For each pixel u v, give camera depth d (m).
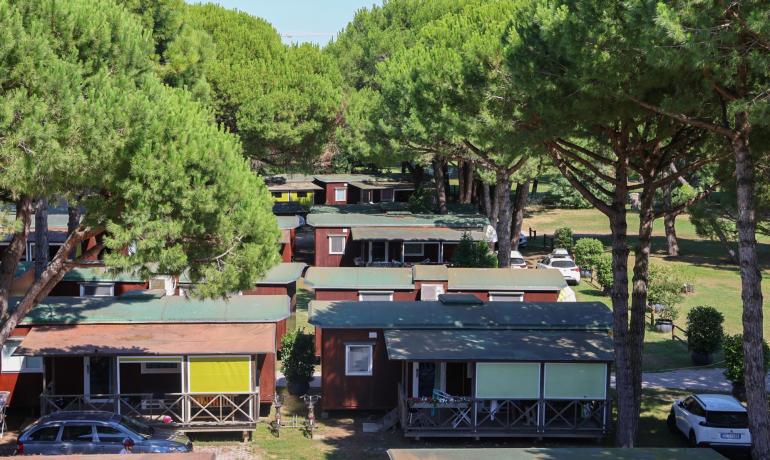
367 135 37.78
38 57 14.53
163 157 16.61
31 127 13.95
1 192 18.56
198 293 18.25
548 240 55.56
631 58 15.33
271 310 24.39
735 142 16.20
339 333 24.25
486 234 43.25
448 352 22.09
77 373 23.05
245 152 44.94
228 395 21.98
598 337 23.58
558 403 22.72
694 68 14.07
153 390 23.66
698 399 21.86
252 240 18.55
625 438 20.78
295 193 65.25
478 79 20.25
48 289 19.06
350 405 24.31
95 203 17.31
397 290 32.09
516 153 19.92
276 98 42.62
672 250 50.16
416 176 58.97
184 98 19.42
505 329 24.17
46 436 19.03
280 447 21.45
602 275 39.34
